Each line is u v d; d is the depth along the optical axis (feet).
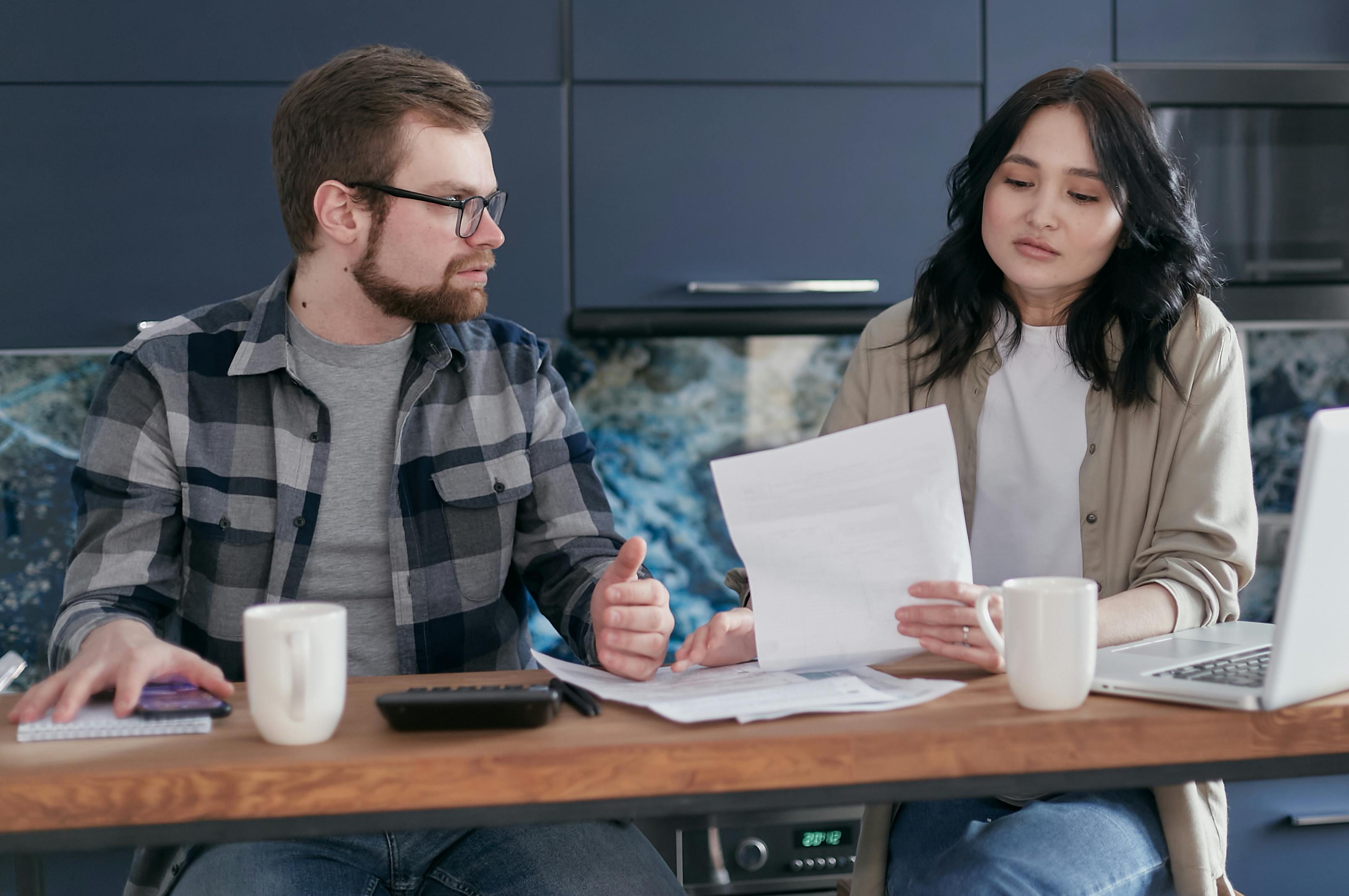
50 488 7.67
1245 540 4.08
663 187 6.70
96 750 2.69
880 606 3.24
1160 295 4.27
